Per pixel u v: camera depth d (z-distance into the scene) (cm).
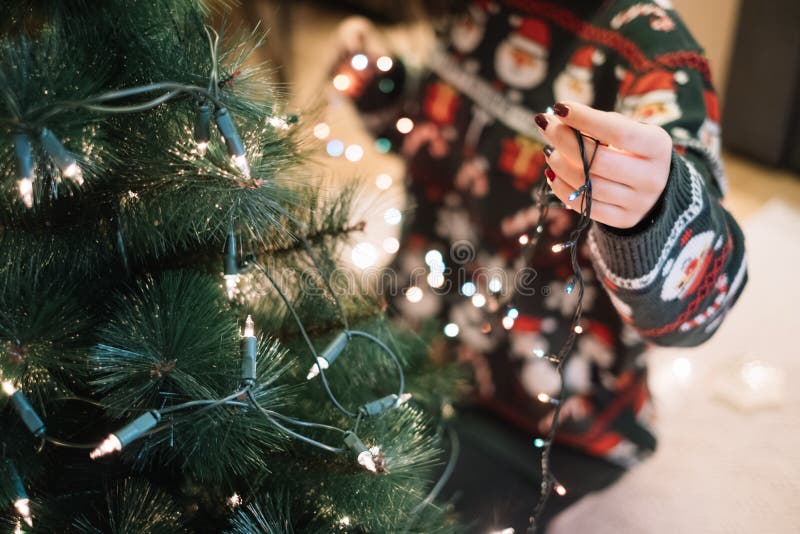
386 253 120
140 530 68
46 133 57
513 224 98
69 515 71
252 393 65
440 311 106
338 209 80
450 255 107
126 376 65
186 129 68
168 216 69
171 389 67
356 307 83
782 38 188
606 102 90
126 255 72
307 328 80
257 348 70
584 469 101
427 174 107
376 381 84
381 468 69
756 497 104
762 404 122
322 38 231
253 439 71
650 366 133
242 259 73
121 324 68
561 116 63
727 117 207
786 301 151
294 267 78
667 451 111
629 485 103
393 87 121
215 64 64
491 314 101
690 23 213
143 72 67
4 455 68
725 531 99
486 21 98
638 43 85
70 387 72
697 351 137
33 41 66
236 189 66
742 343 139
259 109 67
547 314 98
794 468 109
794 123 195
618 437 101
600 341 97
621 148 64
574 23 91
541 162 95
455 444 101
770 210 183
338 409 77
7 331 65
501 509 95
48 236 68
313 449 75
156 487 73
